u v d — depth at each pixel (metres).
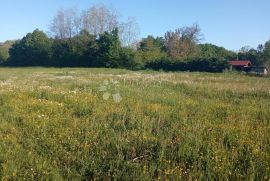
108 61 76.75
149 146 8.92
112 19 86.19
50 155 8.58
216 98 18.92
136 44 85.25
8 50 109.94
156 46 96.75
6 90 18.92
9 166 7.59
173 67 70.75
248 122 11.84
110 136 9.80
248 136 9.95
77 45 84.19
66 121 11.55
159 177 7.09
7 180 7.05
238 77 41.78
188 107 15.02
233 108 14.80
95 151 8.70
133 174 7.33
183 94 20.45
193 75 42.47
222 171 7.39
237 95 19.98
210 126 10.98
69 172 7.54
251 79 37.00
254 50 101.69
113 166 7.73
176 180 7.02
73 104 14.62
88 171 7.70
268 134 10.13
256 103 16.86
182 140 9.38
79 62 83.88
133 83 25.75
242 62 82.81
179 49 93.19
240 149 8.78
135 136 9.66
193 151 8.41
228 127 10.82
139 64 75.00
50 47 92.06
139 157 8.31
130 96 17.42
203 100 17.55
